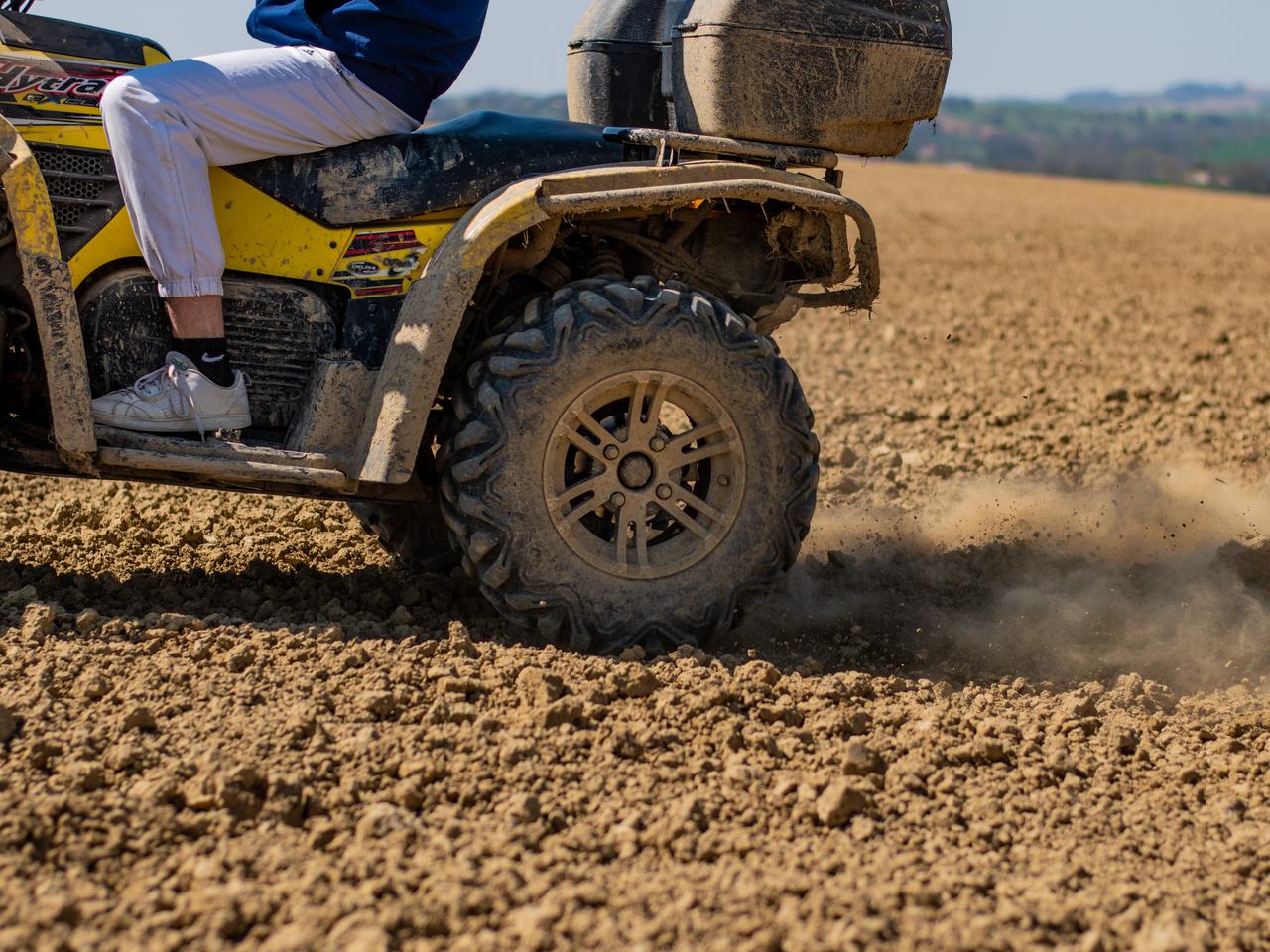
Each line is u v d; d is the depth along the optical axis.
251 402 4.00
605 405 4.11
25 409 3.91
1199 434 7.68
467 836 2.92
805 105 4.07
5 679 3.46
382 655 3.71
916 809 3.17
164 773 3.03
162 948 2.51
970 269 17.02
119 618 3.92
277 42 3.98
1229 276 17.19
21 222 3.52
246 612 4.31
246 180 3.88
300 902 2.66
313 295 3.97
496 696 3.54
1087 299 14.14
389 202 3.96
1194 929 2.73
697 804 3.09
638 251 4.29
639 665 3.67
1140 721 3.81
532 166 4.06
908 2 4.10
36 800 2.88
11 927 2.53
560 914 2.65
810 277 4.39
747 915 2.70
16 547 4.77
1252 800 3.34
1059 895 2.84
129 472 3.86
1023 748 3.53
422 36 3.88
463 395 3.86
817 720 3.53
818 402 8.41
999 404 8.45
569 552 3.90
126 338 3.83
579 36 4.77
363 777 3.09
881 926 2.66
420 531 4.72
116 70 3.85
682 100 4.24
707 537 4.03
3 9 3.92
